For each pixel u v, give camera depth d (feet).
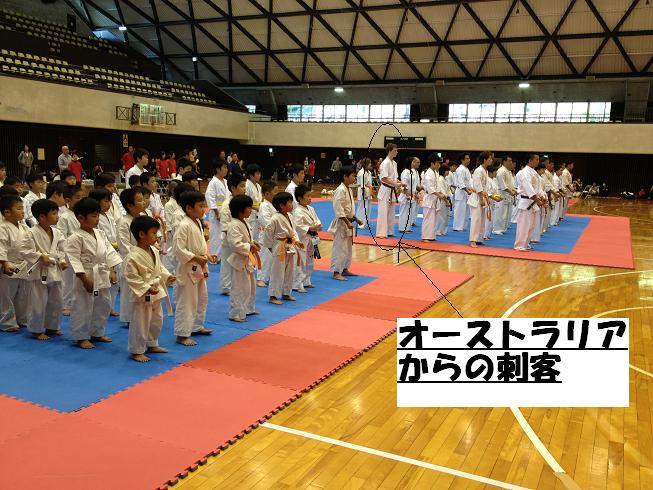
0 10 87.81
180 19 92.53
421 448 12.55
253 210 28.43
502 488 11.03
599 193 87.45
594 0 70.69
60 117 68.33
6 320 19.44
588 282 29.37
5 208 18.76
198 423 13.07
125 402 14.06
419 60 87.35
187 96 93.09
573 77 81.51
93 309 18.30
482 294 26.43
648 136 78.54
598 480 11.45
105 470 10.99
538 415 14.34
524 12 74.74
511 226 52.31
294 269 25.63
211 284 27.07
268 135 100.42
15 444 11.89
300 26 87.61
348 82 95.71
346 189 28.27
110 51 97.25
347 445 12.54
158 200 27.73
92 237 18.08
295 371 16.46
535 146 83.97
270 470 11.41
